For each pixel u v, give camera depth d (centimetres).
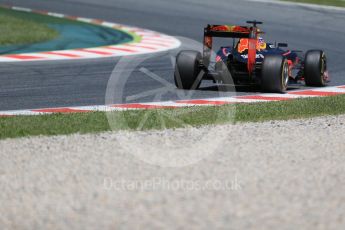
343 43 8569
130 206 2316
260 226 2117
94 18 10475
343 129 3616
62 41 8400
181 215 2219
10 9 10956
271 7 11412
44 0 11994
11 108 4634
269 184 2553
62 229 2105
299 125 3700
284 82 5341
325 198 2391
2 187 2527
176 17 10500
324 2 12094
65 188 2516
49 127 3634
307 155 3003
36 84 5634
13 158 2936
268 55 5309
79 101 4928
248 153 3027
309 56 5653
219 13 10794
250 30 5159
